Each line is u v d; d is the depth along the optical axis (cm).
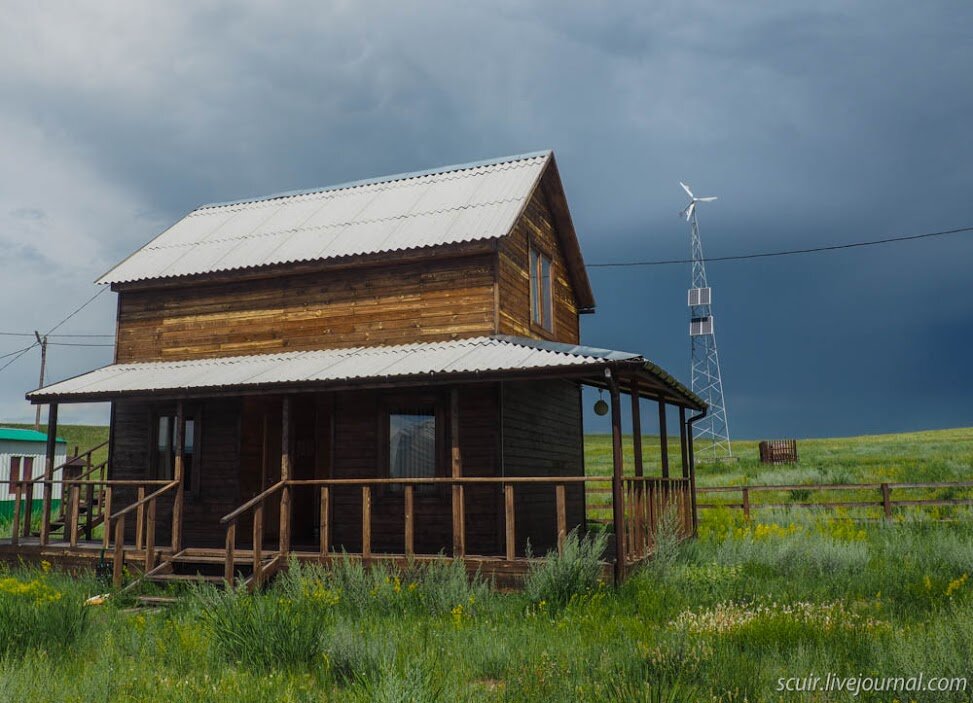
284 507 1421
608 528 2114
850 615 941
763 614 938
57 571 1563
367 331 1666
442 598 1145
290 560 1395
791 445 4406
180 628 972
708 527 2055
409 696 632
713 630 891
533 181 1775
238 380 1484
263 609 918
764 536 1755
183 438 1532
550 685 710
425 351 1499
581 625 976
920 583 1123
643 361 1236
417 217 1756
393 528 1534
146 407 1794
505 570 1266
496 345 1462
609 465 5047
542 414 1758
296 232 1873
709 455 5188
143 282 1833
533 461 1672
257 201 2189
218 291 1820
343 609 1127
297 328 1731
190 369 1692
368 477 1570
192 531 1694
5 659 810
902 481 3039
